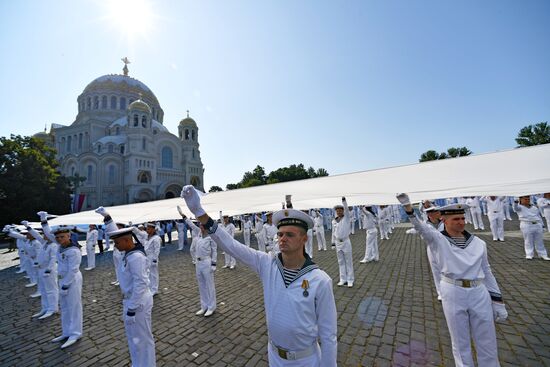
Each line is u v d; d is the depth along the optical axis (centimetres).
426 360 357
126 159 5053
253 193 228
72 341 467
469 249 302
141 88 6750
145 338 354
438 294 548
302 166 6838
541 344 370
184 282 852
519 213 833
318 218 1302
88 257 1141
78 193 4766
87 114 6031
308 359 187
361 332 445
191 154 6203
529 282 613
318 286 194
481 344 282
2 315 643
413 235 1529
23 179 2886
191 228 787
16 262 1480
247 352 410
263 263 222
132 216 367
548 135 3553
